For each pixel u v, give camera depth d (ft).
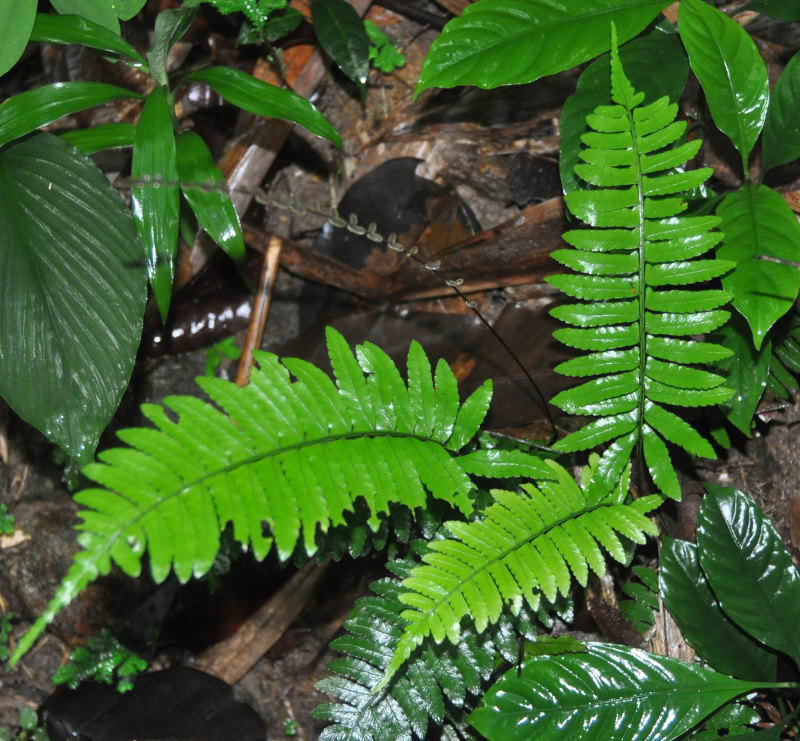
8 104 2.77
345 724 2.57
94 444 2.76
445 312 3.24
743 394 2.67
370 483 2.35
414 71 3.59
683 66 2.75
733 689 2.51
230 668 3.21
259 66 3.47
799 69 2.66
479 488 2.70
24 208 2.78
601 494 2.53
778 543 2.58
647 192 2.49
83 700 3.03
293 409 2.33
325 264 3.35
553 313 2.54
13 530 3.37
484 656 2.57
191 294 3.53
